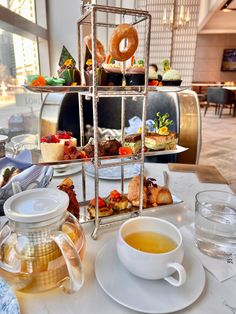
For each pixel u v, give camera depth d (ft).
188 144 5.33
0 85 5.46
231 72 28.14
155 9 14.38
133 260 1.34
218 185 2.79
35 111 5.92
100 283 1.38
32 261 1.28
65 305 1.27
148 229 1.62
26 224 1.24
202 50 27.76
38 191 1.51
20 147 2.99
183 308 1.24
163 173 2.88
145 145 2.13
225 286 1.41
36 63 8.21
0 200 1.97
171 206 2.26
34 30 7.25
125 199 2.10
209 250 1.67
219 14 24.06
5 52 5.65
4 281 1.34
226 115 21.53
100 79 1.79
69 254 1.22
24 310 1.24
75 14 8.48
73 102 5.69
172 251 1.33
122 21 2.03
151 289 1.34
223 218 1.77
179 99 5.48
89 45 1.86
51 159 1.88
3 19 5.23
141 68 1.94
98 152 1.86
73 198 1.95
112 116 6.37
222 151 11.36
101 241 1.79
